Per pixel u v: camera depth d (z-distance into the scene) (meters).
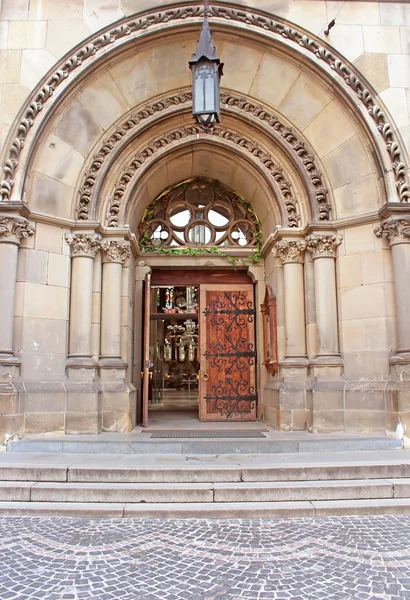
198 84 6.59
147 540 4.31
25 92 7.97
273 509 5.02
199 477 5.66
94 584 3.44
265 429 8.55
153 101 8.91
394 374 7.72
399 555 3.94
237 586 3.41
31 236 7.90
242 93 8.94
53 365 7.88
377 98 8.23
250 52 8.56
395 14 8.54
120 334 8.80
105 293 8.67
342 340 8.28
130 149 8.98
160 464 5.95
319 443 6.97
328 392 7.98
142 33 8.22
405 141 8.10
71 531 4.55
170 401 15.75
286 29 8.32
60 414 7.70
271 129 8.89
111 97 8.59
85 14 8.25
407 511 5.11
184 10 8.25
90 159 8.58
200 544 4.21
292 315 8.72
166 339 18.05
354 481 5.64
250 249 10.32
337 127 8.56
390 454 6.57
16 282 7.68
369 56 8.38
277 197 8.98
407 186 7.89
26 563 3.79
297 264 8.83
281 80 8.70
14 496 5.35
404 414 7.34
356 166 8.45
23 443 6.89
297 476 5.70
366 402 7.85
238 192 10.50
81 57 8.14
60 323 8.04
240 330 10.41
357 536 4.39
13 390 7.08
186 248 10.29
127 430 8.23
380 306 8.05
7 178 7.67
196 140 9.23
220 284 10.60
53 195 8.20
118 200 8.90
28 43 8.12
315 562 3.81
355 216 8.37
